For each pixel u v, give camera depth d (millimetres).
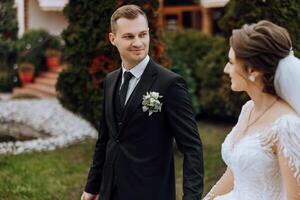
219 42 11094
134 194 3129
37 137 9461
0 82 17500
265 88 2414
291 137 2303
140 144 3143
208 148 8609
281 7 6816
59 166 7484
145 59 3217
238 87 2451
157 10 7660
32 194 6211
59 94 8109
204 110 11266
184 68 11078
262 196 2402
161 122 3152
